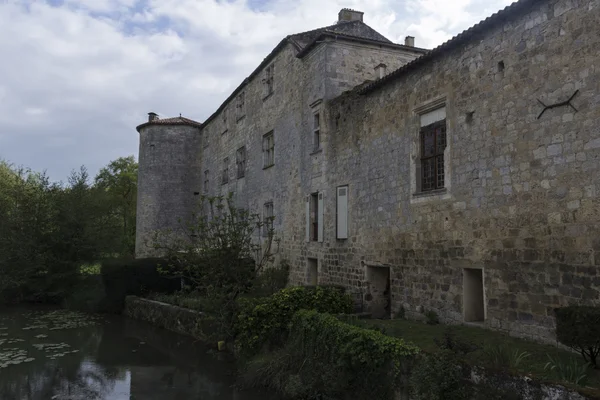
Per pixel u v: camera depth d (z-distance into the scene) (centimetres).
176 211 2938
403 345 668
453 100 949
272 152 1914
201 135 3033
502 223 815
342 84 1495
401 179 1107
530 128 772
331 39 1491
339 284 1354
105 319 1780
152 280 1919
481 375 557
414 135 1068
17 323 1681
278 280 1557
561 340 581
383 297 1239
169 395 915
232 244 1206
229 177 2416
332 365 778
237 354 1102
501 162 824
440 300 959
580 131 689
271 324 1004
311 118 1562
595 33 676
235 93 2347
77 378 1036
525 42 791
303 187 1603
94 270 2430
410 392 630
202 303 1406
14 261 2067
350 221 1320
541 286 735
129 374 1065
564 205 706
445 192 957
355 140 1316
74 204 2147
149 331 1552
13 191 2212
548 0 752
